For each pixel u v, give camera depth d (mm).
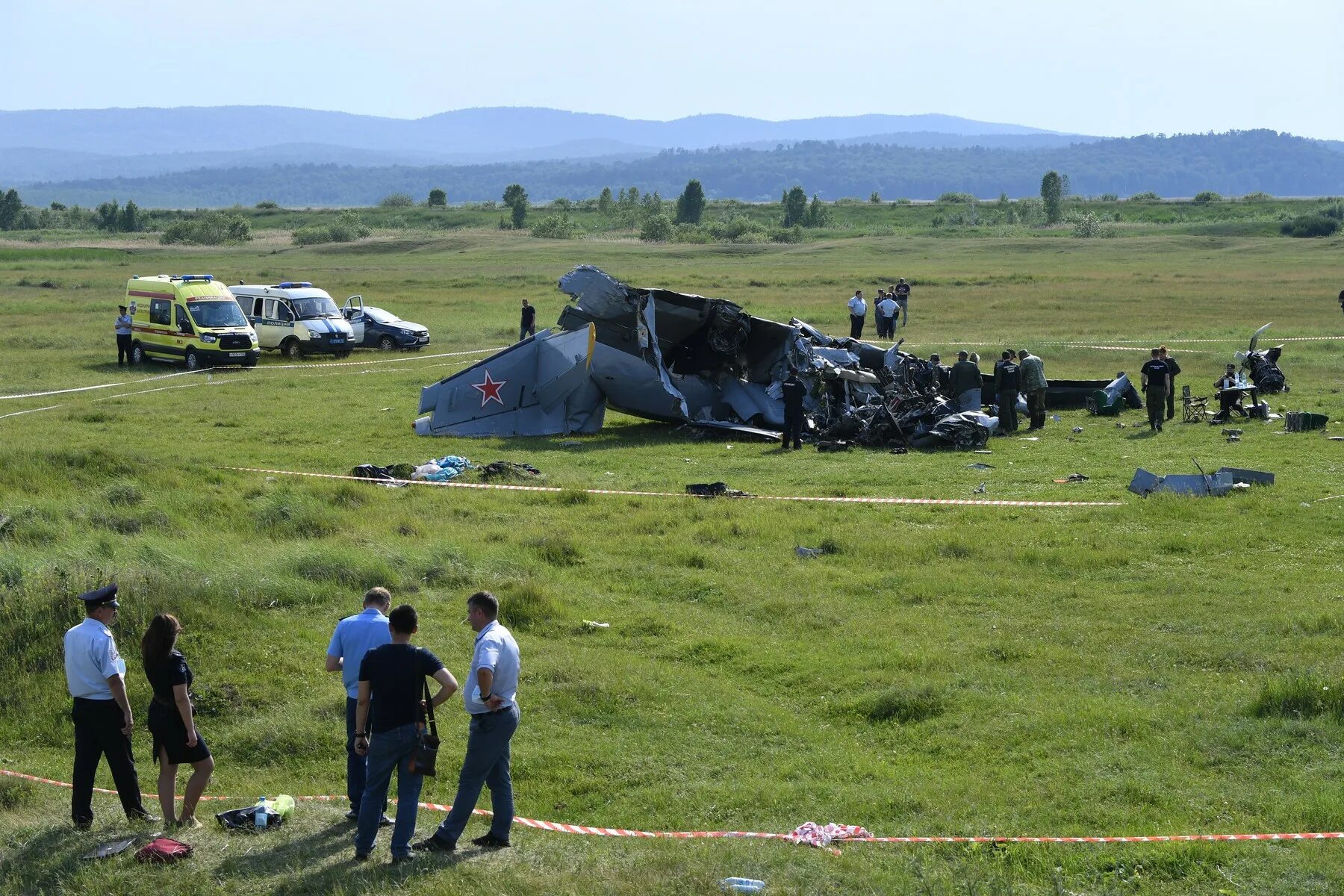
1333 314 73312
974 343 59750
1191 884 11141
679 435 39438
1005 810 13117
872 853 12000
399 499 29234
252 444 37438
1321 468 30094
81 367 55781
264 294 60750
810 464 33844
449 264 140500
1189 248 155250
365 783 12789
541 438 39188
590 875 11305
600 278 40188
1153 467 31359
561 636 19969
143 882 11414
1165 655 17797
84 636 12820
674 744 15656
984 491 29422
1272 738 14570
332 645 12906
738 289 95688
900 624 19766
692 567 23562
